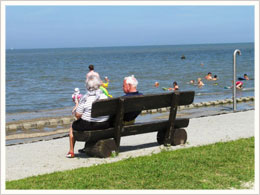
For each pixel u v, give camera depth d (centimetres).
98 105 721
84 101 749
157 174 621
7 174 670
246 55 9238
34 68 6056
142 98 779
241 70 4553
